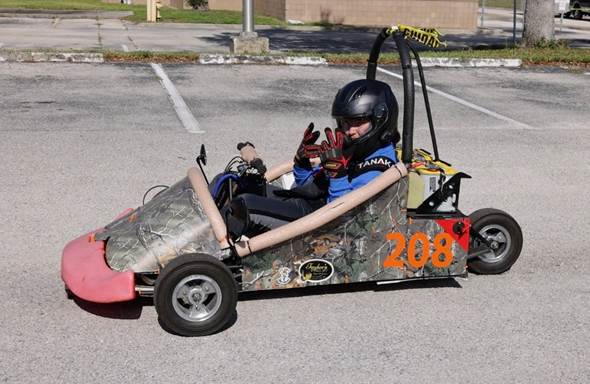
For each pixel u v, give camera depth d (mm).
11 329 4395
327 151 4539
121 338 4336
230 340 4352
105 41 18766
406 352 4285
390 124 4648
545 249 5945
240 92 11609
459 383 3980
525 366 4172
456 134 9562
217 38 20578
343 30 26359
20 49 15102
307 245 4578
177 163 7805
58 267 5285
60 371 3980
